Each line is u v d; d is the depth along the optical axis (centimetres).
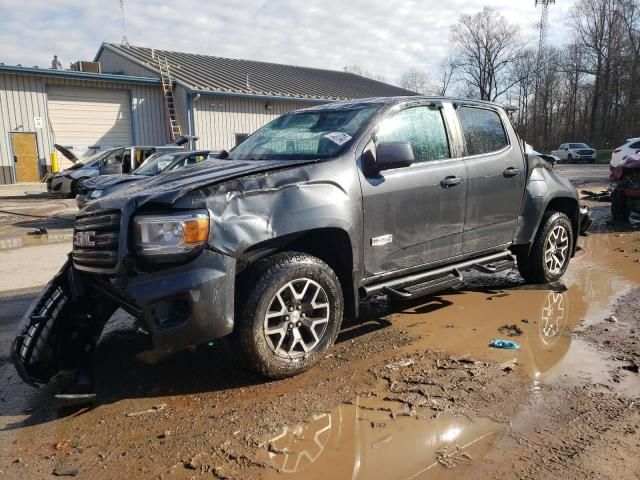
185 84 2559
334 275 366
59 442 286
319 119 445
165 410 317
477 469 249
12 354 324
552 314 473
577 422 288
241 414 308
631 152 1263
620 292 540
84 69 2723
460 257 464
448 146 453
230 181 331
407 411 304
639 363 362
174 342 309
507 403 311
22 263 748
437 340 416
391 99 440
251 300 327
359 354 392
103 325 391
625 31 5569
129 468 260
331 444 274
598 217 1074
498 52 6462
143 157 1476
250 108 2777
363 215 380
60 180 1705
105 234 324
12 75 2278
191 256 308
